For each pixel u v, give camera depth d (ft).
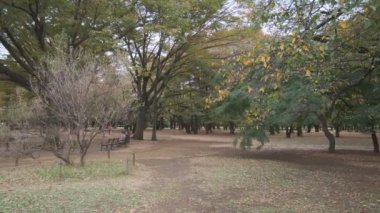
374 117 68.69
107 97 54.08
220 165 62.39
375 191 41.14
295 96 50.14
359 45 28.73
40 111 55.88
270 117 62.75
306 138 159.74
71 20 78.64
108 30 79.30
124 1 85.71
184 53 116.47
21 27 83.97
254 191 40.50
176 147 101.81
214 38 108.78
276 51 21.08
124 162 61.77
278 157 77.41
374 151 89.40
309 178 49.83
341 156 80.69
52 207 31.94
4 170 52.06
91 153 79.56
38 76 63.62
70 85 51.19
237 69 27.30
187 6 88.07
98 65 55.36
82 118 53.11
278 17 21.03
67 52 67.21
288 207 33.37
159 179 47.24
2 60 93.20
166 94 149.18
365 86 58.90
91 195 36.70
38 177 45.98
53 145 56.59
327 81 31.45
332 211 32.04
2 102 106.01
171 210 31.99
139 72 97.45
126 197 36.11
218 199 36.40
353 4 17.16
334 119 85.66
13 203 33.04
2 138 61.41
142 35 100.37
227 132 226.38
